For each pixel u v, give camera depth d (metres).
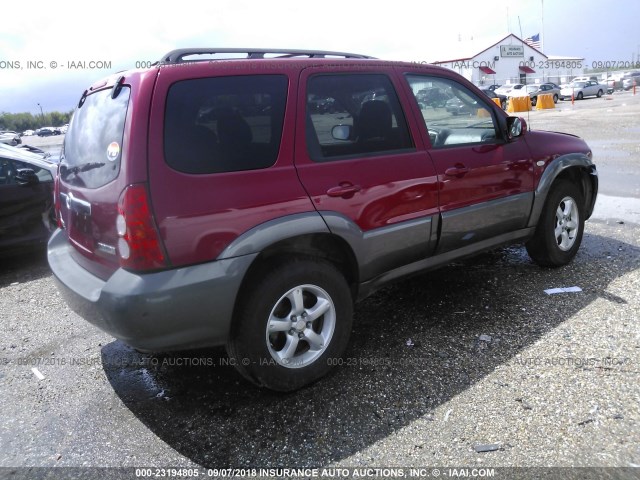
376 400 3.04
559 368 3.20
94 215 2.87
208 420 2.97
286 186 2.97
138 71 2.82
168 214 2.62
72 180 3.29
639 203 7.18
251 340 2.93
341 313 3.28
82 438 2.89
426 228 3.66
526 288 4.45
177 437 2.84
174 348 2.77
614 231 5.95
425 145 3.70
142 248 2.60
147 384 3.41
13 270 6.21
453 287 4.60
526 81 55.41
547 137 4.65
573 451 2.51
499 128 4.26
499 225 4.22
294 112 3.09
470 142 4.03
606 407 2.80
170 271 2.65
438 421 2.81
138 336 2.64
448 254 3.96
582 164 4.77
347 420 2.88
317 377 3.21
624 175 9.17
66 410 3.17
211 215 2.72
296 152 3.07
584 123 18.61
